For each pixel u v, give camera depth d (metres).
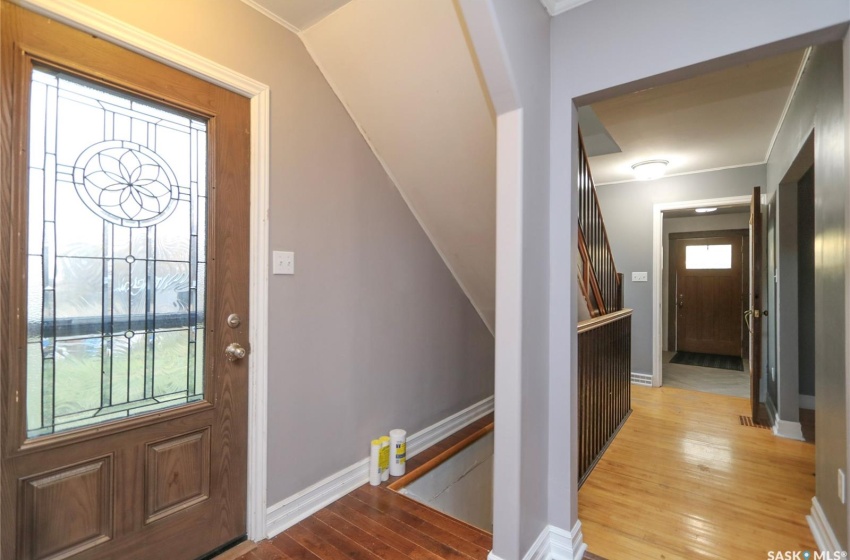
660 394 4.14
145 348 1.48
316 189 2.03
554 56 1.76
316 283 2.03
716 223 6.46
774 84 2.34
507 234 1.53
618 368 3.18
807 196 3.60
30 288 1.23
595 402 2.58
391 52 1.88
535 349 1.64
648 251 4.48
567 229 1.72
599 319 2.57
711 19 1.43
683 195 4.30
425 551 1.71
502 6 1.39
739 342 6.29
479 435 3.04
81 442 1.32
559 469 1.73
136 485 1.44
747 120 2.85
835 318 1.64
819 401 1.88
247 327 1.76
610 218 4.70
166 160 1.52
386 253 2.45
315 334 2.03
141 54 1.43
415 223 2.67
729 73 2.22
